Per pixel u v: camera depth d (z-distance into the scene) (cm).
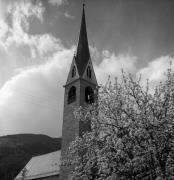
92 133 1931
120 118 1792
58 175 4928
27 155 12319
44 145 15312
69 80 5056
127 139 1669
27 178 5603
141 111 1684
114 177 1641
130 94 1842
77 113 2152
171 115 1638
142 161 1548
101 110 1912
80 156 2022
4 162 10588
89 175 1927
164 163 1520
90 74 5091
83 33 5653
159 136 1568
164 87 1803
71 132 4344
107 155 1680
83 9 6100
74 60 5169
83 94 4719
